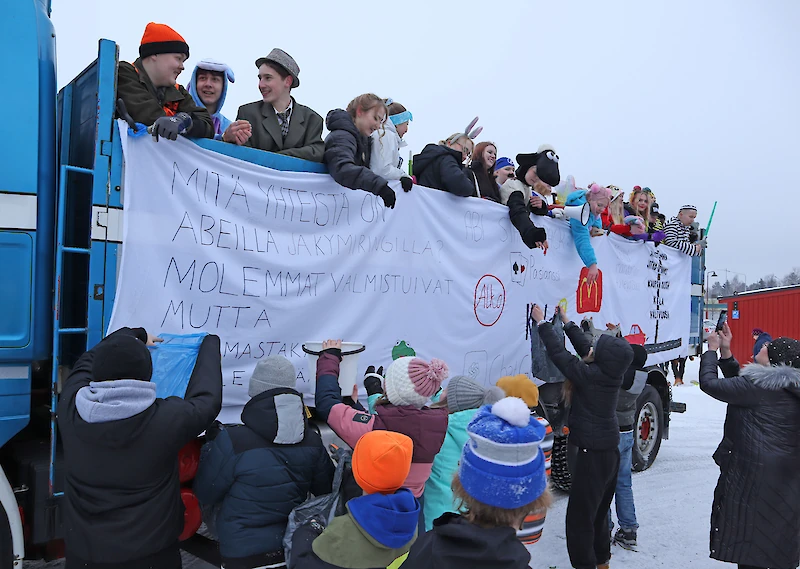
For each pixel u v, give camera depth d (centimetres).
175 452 250
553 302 614
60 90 377
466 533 174
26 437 319
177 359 283
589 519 417
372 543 227
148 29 358
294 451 288
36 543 275
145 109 317
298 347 373
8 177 284
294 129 421
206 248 329
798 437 381
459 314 494
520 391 395
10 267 283
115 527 235
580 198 643
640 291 781
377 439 235
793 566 379
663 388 785
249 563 271
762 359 406
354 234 408
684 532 535
